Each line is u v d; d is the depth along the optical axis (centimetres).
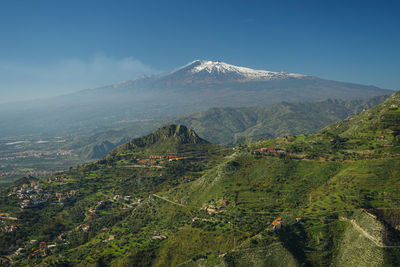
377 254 18738
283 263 19838
